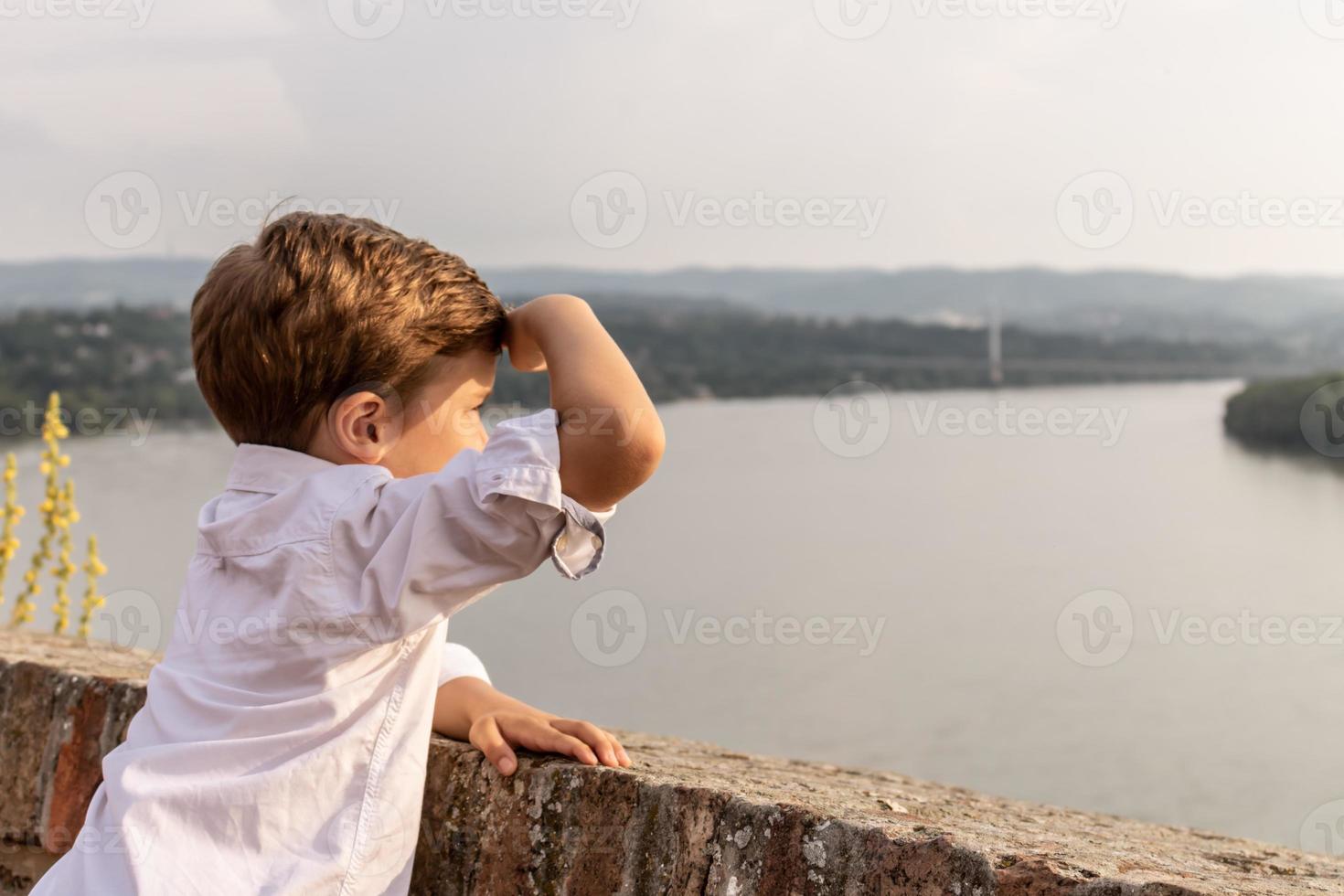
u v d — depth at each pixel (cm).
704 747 147
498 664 579
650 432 86
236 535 89
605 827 90
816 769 138
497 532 82
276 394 91
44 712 126
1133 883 67
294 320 89
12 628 205
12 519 215
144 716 91
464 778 97
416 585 82
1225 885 70
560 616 644
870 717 552
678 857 85
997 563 800
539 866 92
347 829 84
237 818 81
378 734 87
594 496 87
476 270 103
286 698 85
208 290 95
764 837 82
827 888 78
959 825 87
